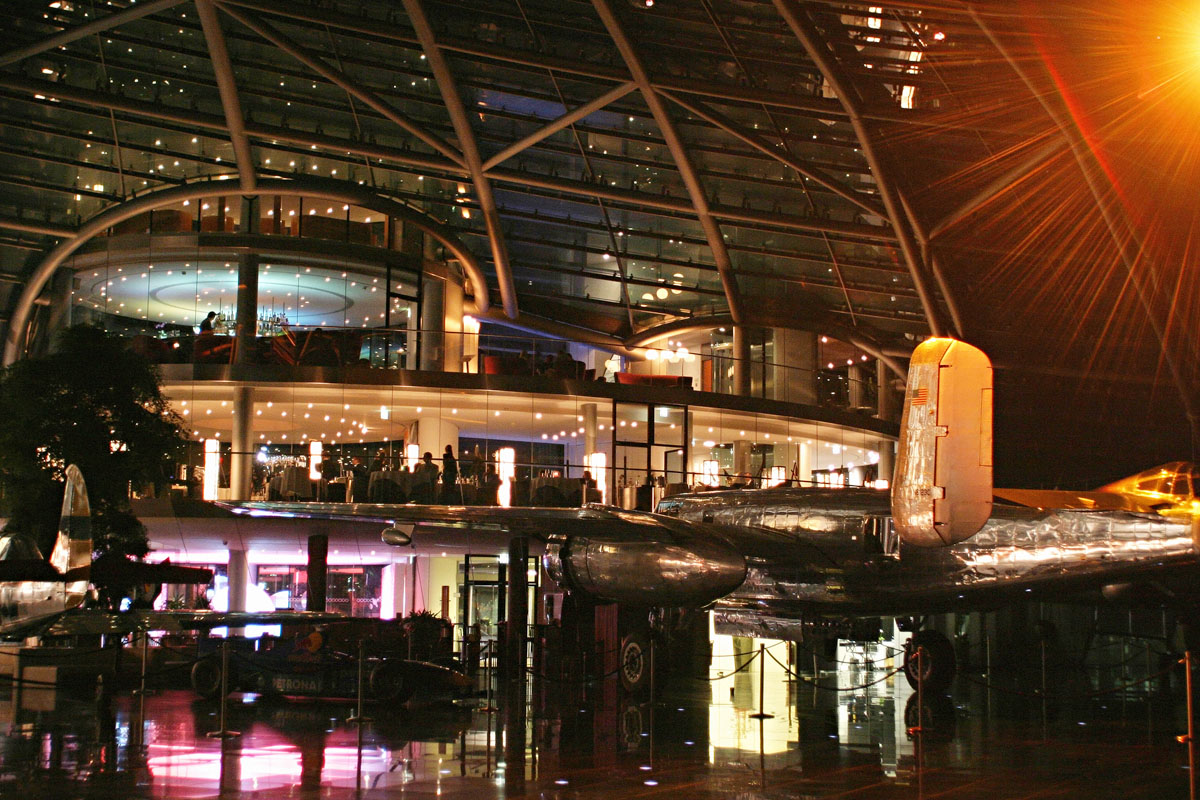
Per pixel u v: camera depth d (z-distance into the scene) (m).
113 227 36.88
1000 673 27.81
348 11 33.88
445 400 34.84
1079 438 48.28
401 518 18.80
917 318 45.16
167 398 28.73
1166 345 40.19
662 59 35.75
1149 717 18.11
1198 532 16.20
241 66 35.12
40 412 25.30
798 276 44.22
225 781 11.77
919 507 12.89
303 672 18.94
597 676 25.75
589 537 19.17
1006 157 37.50
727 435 39.47
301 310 40.31
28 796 10.94
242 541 33.44
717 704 19.78
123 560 22.61
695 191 38.75
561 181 38.84
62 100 34.56
